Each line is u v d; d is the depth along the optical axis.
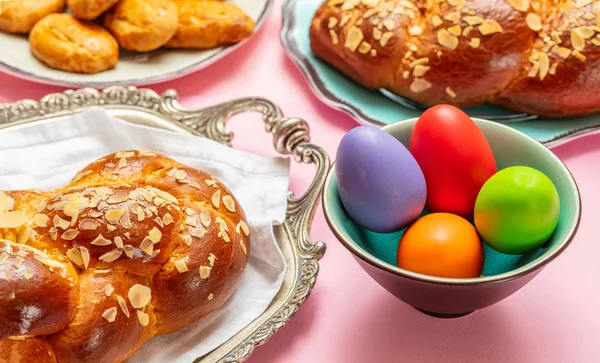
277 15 0.86
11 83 0.79
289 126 0.69
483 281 0.56
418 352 0.62
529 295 0.65
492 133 0.63
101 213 0.58
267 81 0.81
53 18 0.78
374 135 0.59
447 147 0.60
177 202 0.62
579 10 0.73
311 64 0.79
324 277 0.66
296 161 0.69
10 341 0.55
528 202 0.57
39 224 0.59
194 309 0.60
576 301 0.64
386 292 0.65
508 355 0.62
